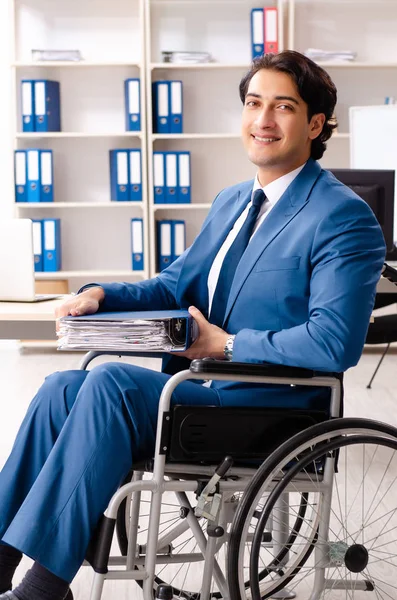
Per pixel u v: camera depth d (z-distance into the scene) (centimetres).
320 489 196
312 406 202
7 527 192
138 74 674
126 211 684
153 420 191
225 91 676
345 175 415
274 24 639
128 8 669
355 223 196
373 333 457
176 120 648
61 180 679
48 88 648
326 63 639
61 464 182
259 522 179
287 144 206
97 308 224
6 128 677
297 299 200
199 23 669
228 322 209
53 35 670
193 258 227
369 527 278
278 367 187
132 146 679
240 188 233
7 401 476
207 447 189
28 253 288
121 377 187
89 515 180
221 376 183
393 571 248
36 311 259
